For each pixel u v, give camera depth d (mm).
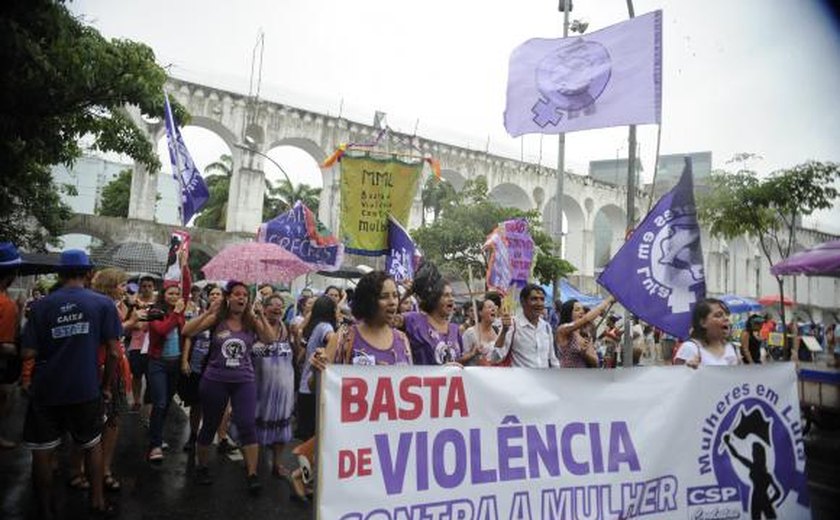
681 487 3912
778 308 27266
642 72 6031
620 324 12281
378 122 29672
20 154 7832
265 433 5918
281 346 6086
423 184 31047
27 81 6629
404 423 3258
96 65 7297
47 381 4363
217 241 24078
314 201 38438
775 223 12547
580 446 3678
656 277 4824
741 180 12086
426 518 3229
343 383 3145
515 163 34062
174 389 6672
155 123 23656
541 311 5285
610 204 38312
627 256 4812
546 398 3645
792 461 4266
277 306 6133
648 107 5973
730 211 12109
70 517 4703
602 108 6219
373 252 7750
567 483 3604
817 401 7625
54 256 10828
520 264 8633
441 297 4555
